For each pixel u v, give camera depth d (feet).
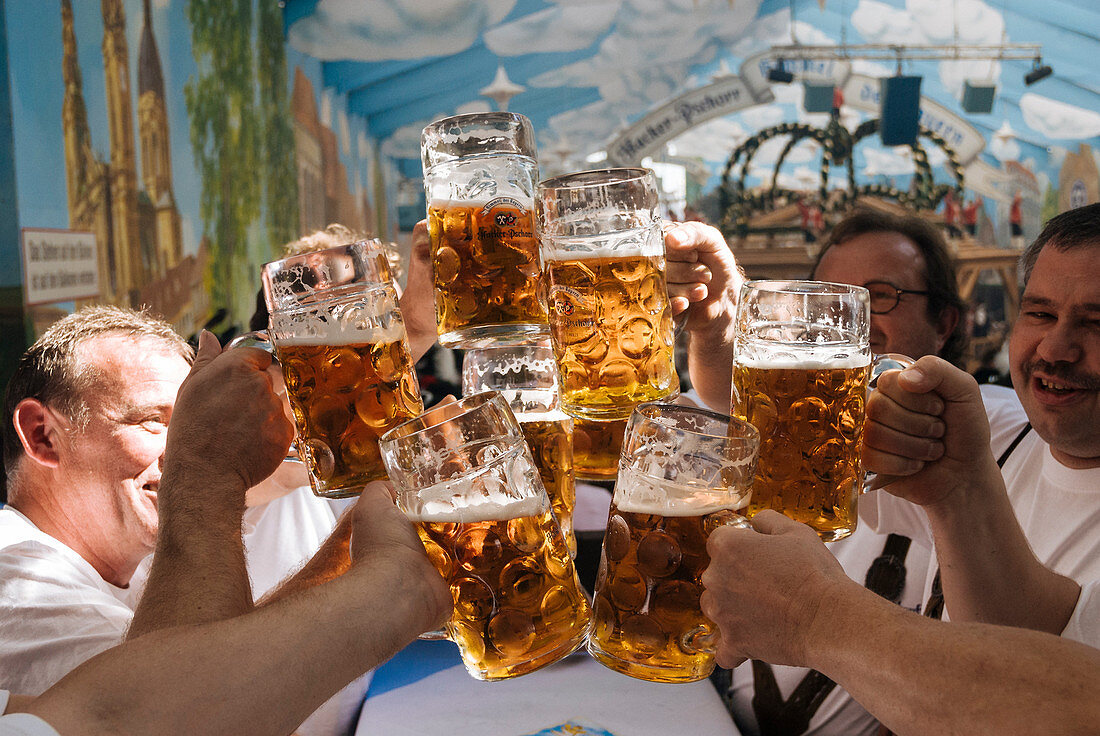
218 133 13.55
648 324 3.12
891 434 3.27
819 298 2.91
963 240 30.30
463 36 19.89
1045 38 28.02
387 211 33.45
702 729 5.46
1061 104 30.50
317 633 2.47
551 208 3.08
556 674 6.45
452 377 18.51
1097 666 2.06
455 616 2.76
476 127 3.28
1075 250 4.26
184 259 11.94
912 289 7.00
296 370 3.04
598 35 24.11
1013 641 2.18
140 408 5.32
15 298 7.33
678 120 30.71
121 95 9.92
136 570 5.83
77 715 2.21
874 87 29.99
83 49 8.92
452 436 2.70
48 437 5.31
